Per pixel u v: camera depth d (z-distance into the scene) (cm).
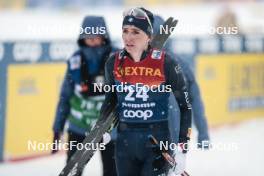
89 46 1560
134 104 1269
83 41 1568
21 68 2284
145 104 1266
